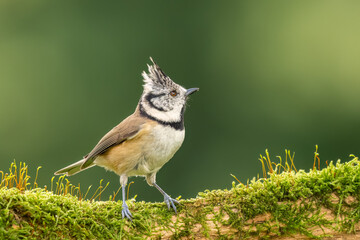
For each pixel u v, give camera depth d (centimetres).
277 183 767
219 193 786
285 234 758
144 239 746
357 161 783
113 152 962
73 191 808
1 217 658
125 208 764
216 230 759
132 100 2102
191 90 1043
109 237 734
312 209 750
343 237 749
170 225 763
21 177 755
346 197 750
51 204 705
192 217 768
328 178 759
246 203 762
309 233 750
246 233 755
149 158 959
